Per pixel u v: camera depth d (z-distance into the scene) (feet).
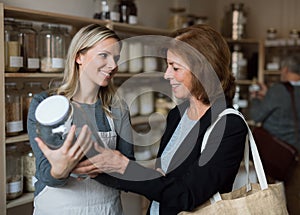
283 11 12.28
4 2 6.69
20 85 6.95
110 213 4.52
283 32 12.30
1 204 5.98
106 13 7.97
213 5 13.33
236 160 3.79
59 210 4.29
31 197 6.37
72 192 4.30
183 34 4.05
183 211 3.77
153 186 3.57
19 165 6.40
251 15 12.84
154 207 4.23
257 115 10.48
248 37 12.91
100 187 4.43
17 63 6.23
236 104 11.25
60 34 6.90
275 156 9.80
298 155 9.98
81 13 8.20
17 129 6.32
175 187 3.63
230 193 3.91
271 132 10.27
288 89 9.95
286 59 10.84
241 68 11.81
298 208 10.27
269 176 9.99
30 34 6.54
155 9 10.44
